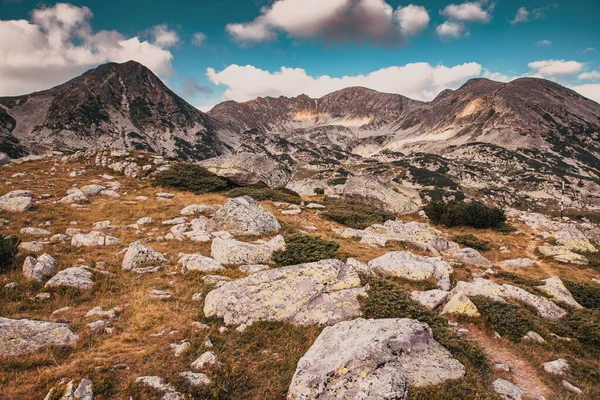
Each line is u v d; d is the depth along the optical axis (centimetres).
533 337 1371
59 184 3503
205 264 1695
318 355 938
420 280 1862
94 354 930
